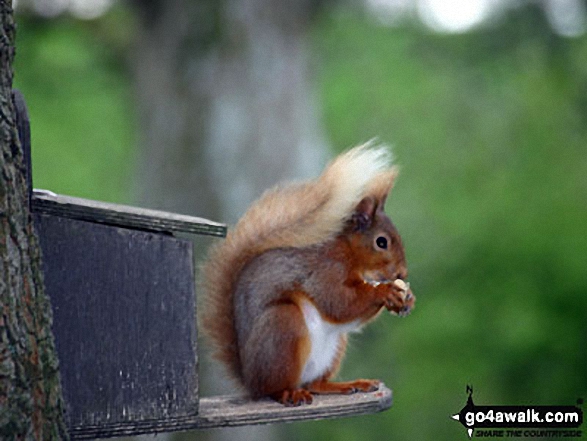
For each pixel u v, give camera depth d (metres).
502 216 22.86
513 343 20.69
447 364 21.22
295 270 5.82
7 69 4.64
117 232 5.25
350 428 22.03
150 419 5.28
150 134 15.39
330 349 6.00
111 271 5.25
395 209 24.09
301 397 5.60
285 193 6.06
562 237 22.02
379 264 6.09
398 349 21.53
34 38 18.19
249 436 15.74
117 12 16.77
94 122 26.23
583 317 20.97
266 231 5.95
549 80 20.41
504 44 17.31
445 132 24.34
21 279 4.55
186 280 5.32
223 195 14.64
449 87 23.38
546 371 20.66
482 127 23.53
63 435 4.67
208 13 14.76
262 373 5.68
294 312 5.73
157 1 15.12
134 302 5.27
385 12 20.83
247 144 14.73
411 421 21.83
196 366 5.33
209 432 15.40
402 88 25.33
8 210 4.54
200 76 14.82
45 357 4.61
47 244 5.17
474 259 22.58
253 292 5.80
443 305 21.98
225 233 5.33
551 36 16.83
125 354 5.27
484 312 21.62
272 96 14.80
